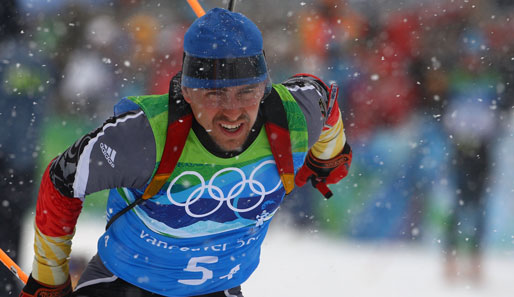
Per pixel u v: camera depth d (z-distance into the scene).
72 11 21.12
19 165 15.91
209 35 6.64
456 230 19.11
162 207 7.12
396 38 21.12
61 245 7.62
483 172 19.20
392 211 20.97
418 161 20.59
